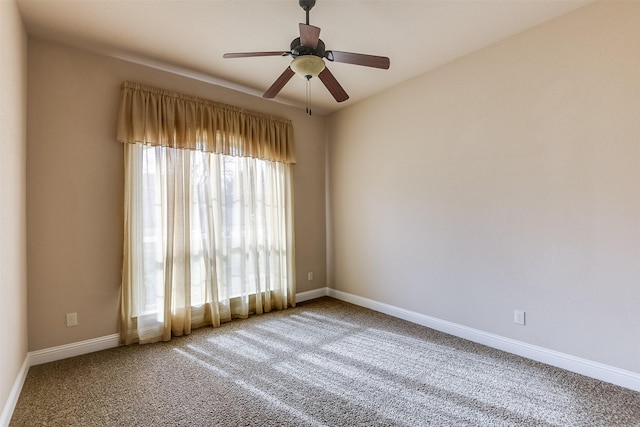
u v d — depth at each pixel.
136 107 2.86
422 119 3.30
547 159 2.42
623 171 2.08
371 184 3.89
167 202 3.01
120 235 2.85
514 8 2.25
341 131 4.30
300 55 2.10
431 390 2.10
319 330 3.21
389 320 3.49
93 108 2.74
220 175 3.41
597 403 1.93
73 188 2.63
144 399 2.02
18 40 2.14
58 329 2.56
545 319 2.45
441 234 3.15
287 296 4.01
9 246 1.87
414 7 2.23
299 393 2.08
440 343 2.86
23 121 2.30
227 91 3.57
